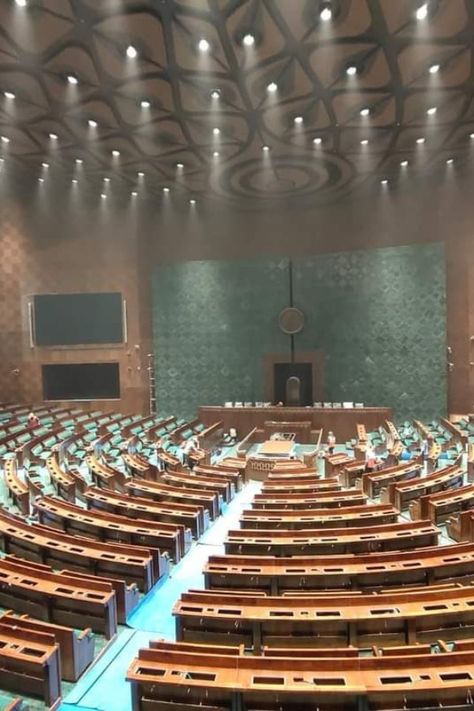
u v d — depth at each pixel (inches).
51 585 233.9
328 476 569.9
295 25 448.5
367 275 868.6
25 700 179.5
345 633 202.5
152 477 495.8
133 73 525.7
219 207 973.2
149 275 980.6
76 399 982.4
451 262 853.2
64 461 595.5
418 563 251.3
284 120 627.8
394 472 466.9
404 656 160.6
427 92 563.5
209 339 936.9
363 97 573.0
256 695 155.6
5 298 974.4
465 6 427.2
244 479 543.5
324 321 892.0
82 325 975.0
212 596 213.3
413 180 871.1
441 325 825.5
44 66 514.9
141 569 270.1
